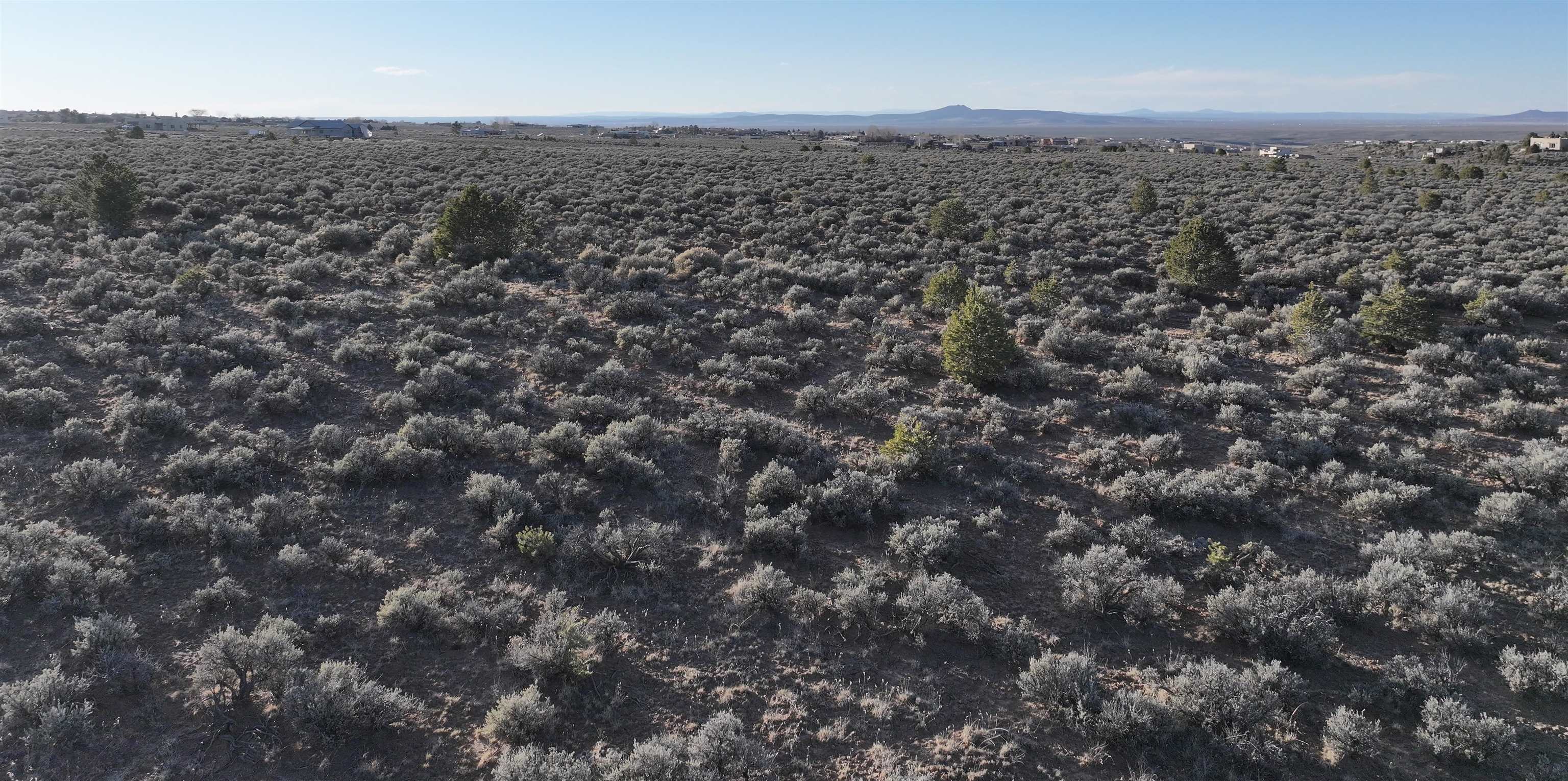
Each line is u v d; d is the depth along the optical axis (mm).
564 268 29547
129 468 13680
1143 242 37938
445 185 45344
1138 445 17438
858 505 14234
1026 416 18703
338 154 62781
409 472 14391
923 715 9852
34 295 21672
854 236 37469
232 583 10961
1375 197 51719
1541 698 10133
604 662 10484
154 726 8875
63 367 17344
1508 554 13133
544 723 9312
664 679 10305
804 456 16281
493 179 49688
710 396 19531
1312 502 15094
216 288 23531
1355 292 29531
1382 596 11859
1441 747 9219
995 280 31219
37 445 14047
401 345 20656
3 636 9805
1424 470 15617
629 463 14969
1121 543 13617
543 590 11781
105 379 16844
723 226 38844
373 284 26281
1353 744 9242
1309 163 83062
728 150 94625
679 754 8945
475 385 18797
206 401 16531
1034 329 24859
